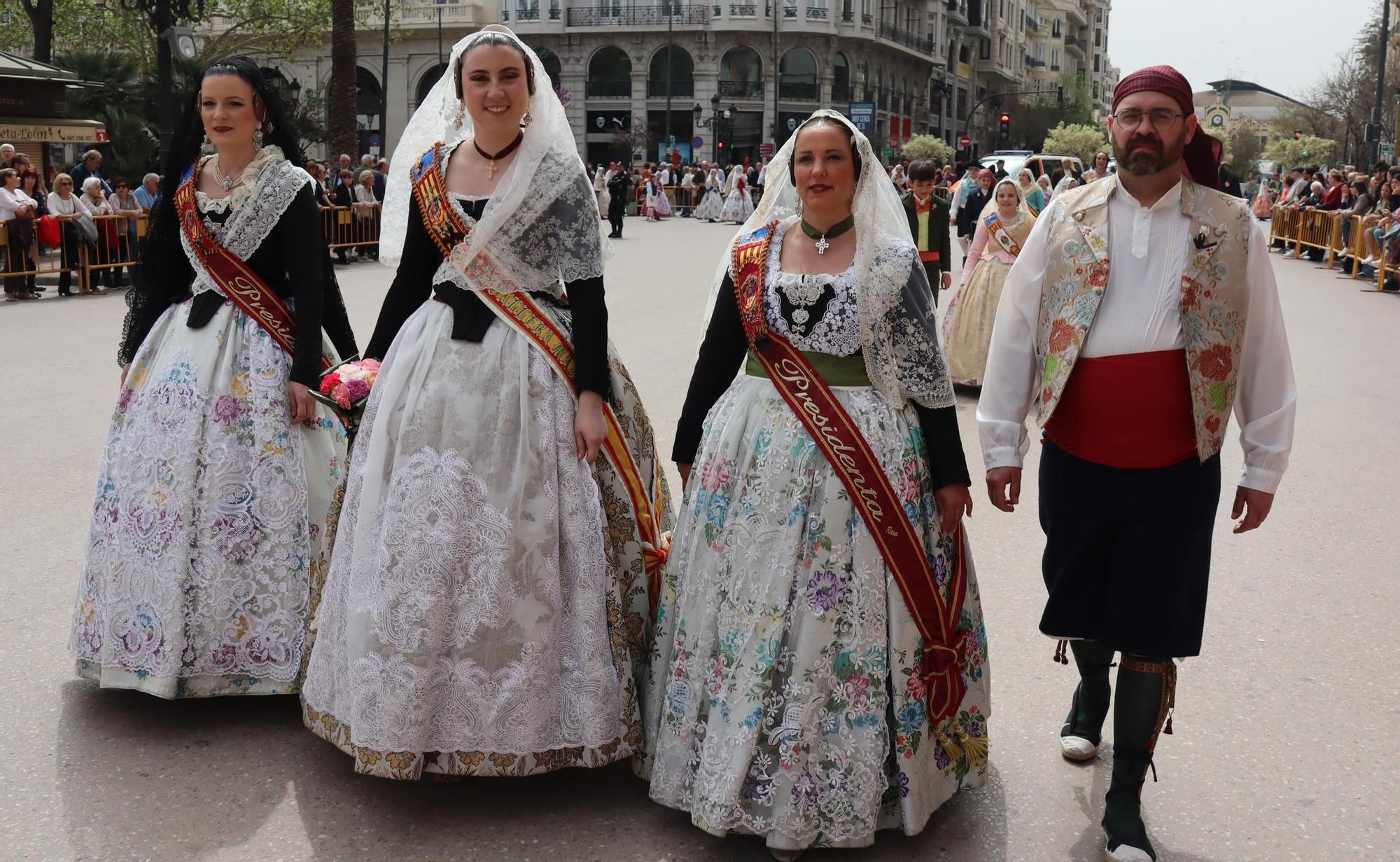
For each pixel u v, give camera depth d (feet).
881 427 10.00
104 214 52.54
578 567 10.64
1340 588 16.69
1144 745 10.02
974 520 19.84
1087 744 11.71
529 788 11.09
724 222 118.11
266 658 12.10
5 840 9.96
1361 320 48.03
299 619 12.17
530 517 10.45
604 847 10.08
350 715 10.50
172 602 11.82
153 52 125.90
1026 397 10.60
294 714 12.47
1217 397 9.75
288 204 12.38
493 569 10.28
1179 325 9.80
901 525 9.85
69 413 26.63
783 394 10.10
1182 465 9.89
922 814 9.96
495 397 10.57
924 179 31.63
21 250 48.01
